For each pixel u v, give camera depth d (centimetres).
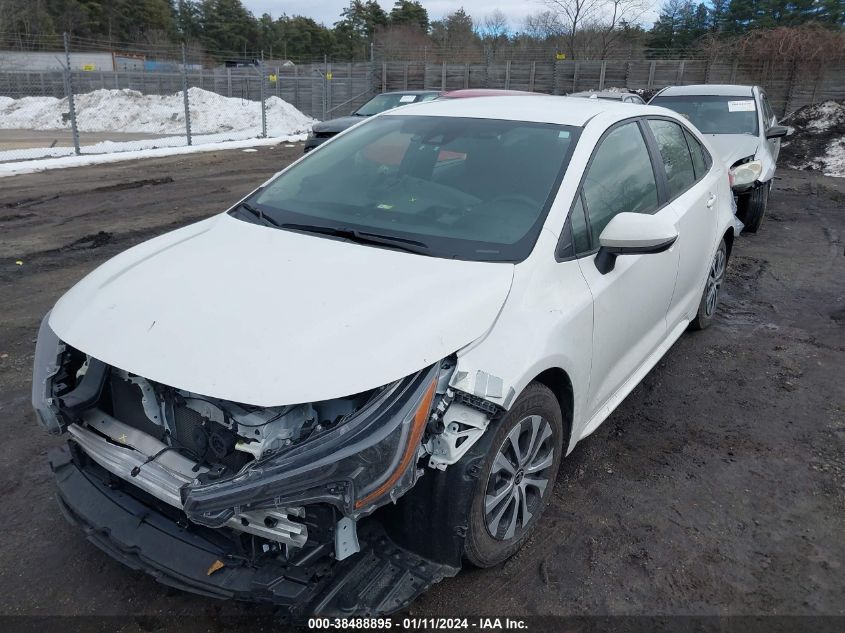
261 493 201
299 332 227
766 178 830
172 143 1961
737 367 485
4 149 1817
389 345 225
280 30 8656
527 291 270
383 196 330
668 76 2900
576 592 270
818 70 2602
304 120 2961
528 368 249
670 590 272
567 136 339
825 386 456
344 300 244
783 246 841
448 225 302
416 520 243
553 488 331
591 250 314
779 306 620
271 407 213
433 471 237
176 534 234
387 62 3281
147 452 237
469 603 262
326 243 295
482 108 380
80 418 256
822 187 1327
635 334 363
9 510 309
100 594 262
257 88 3231
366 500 209
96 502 250
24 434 370
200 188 1161
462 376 234
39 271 659
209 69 3794
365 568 237
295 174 375
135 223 873
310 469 204
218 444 222
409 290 253
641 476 349
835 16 4825
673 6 5097
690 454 371
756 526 312
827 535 307
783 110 2688
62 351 261
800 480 349
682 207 420
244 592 216
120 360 228
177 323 236
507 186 316
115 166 1443
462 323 241
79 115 2823
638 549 295
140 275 275
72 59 3806
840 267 748
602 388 335
